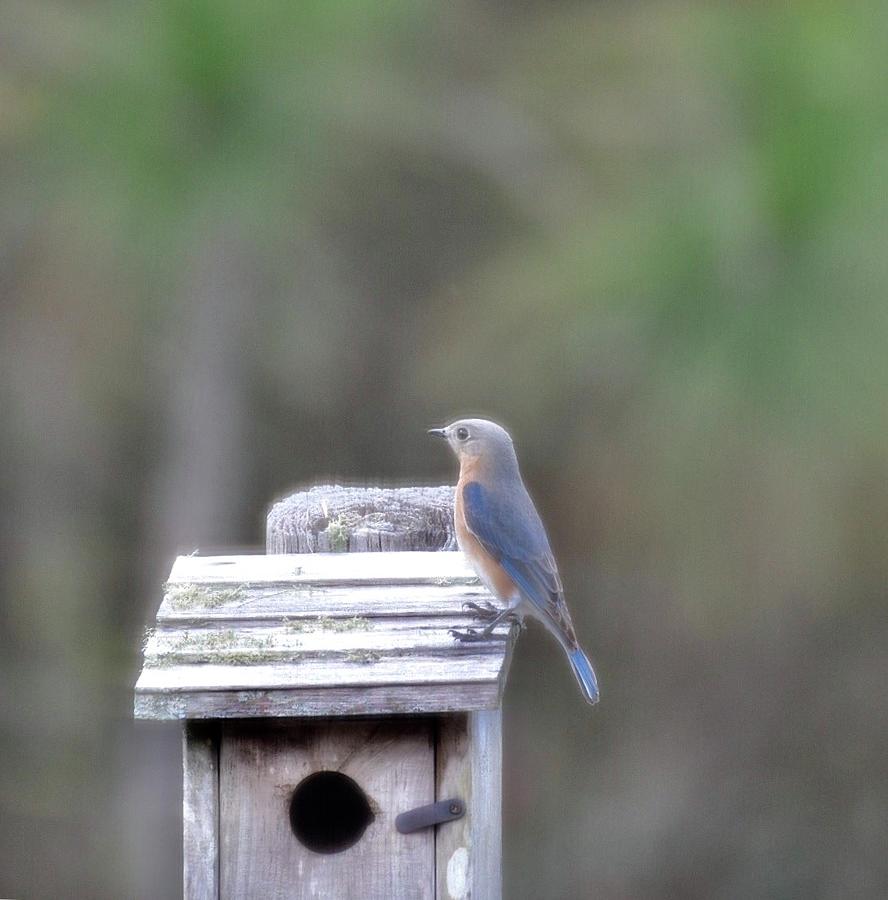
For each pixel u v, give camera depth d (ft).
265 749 27.71
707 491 42.42
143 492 56.49
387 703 26.32
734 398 37.60
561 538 49.49
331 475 56.13
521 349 43.45
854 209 35.55
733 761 57.88
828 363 36.81
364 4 43.11
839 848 57.00
